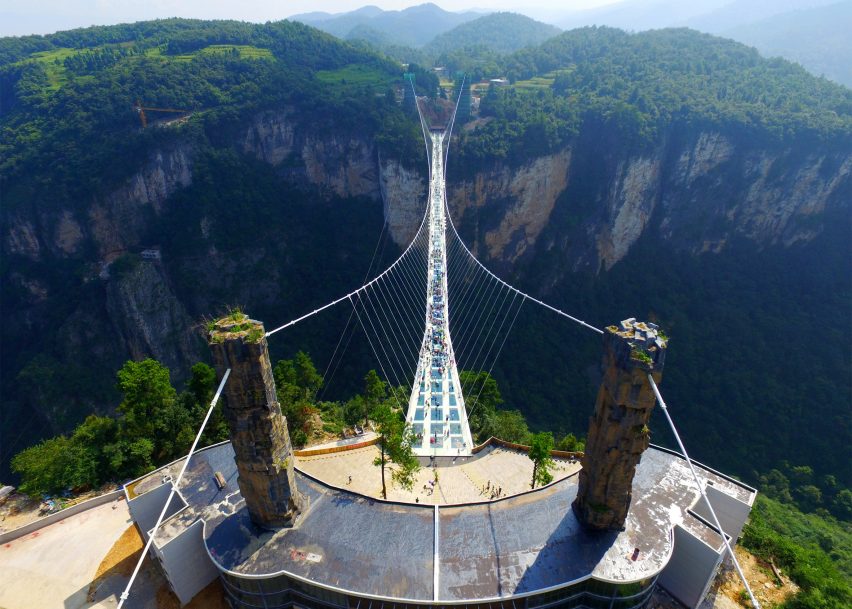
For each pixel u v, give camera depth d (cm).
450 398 5962
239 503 3300
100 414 9456
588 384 9800
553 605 2875
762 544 3784
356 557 2908
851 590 3394
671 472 3544
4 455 8831
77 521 3838
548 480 3869
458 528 3083
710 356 9906
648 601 3136
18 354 9938
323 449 4647
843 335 9488
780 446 8062
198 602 3244
